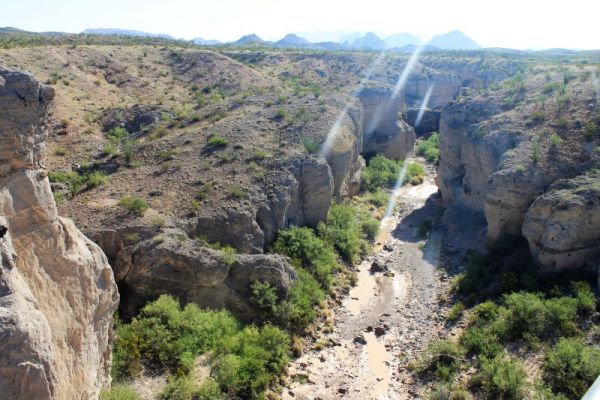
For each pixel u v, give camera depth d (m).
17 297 10.45
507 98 40.03
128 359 19.31
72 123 44.78
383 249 35.66
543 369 19.66
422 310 27.25
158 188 29.98
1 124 12.58
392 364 23.03
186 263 23.38
